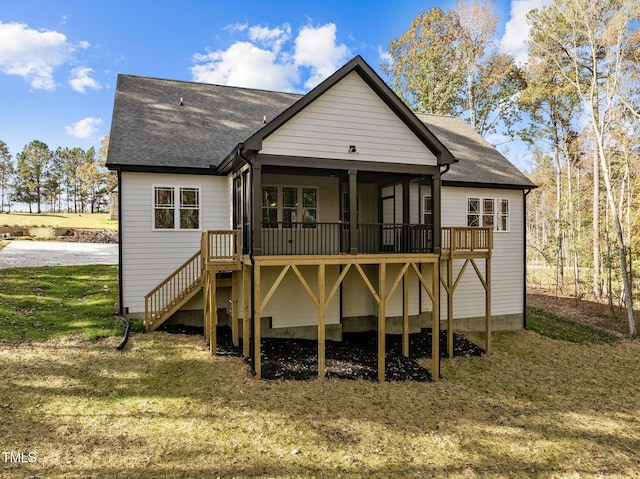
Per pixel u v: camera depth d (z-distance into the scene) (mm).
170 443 5746
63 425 5879
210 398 7301
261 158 8664
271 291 8594
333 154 9297
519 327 14867
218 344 10320
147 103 13250
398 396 8453
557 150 26969
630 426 7797
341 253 9562
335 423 6922
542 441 6949
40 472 4816
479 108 29344
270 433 6340
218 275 11242
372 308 12992
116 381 7496
